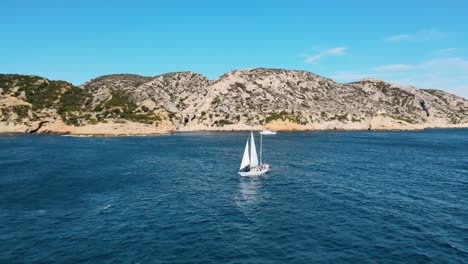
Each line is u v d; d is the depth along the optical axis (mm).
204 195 46469
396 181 54969
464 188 49969
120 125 165875
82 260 26109
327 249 27875
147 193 47562
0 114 168125
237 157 86688
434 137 161375
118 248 28312
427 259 25922
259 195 46281
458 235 30781
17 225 34094
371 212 37812
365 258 26141
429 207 39750
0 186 51156
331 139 143375
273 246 28578
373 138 151375
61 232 32125
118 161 78500
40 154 90188
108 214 37750
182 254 27047
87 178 57844
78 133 162500
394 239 29875
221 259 26109
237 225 33906
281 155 88625
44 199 44031
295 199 43875
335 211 38312
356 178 57406
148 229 32844
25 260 26219
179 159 82688
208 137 158250
